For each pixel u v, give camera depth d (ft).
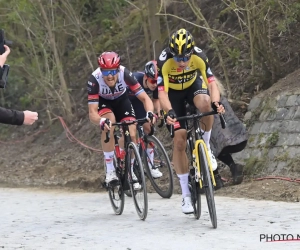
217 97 33.60
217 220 34.35
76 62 88.94
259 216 34.94
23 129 85.30
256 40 56.85
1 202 48.91
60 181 62.34
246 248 27.22
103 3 77.92
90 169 63.93
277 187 43.42
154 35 68.18
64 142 74.18
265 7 54.49
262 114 52.75
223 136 46.65
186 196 34.55
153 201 43.98
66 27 78.18
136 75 46.37
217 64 66.18
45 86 77.20
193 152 33.09
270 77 58.34
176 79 34.99
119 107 40.37
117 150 38.22
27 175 67.15
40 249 29.35
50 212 41.98
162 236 30.89
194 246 28.12
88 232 33.32
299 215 34.73
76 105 80.33
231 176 49.06
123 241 30.22
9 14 73.46
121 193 38.14
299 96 49.80
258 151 49.90
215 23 71.00
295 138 47.34
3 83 22.40
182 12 77.92
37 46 78.69
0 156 78.48
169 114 31.65
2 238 32.83
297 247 27.07
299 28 61.67
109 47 84.02
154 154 44.98
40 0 73.67
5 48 22.68
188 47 31.83
